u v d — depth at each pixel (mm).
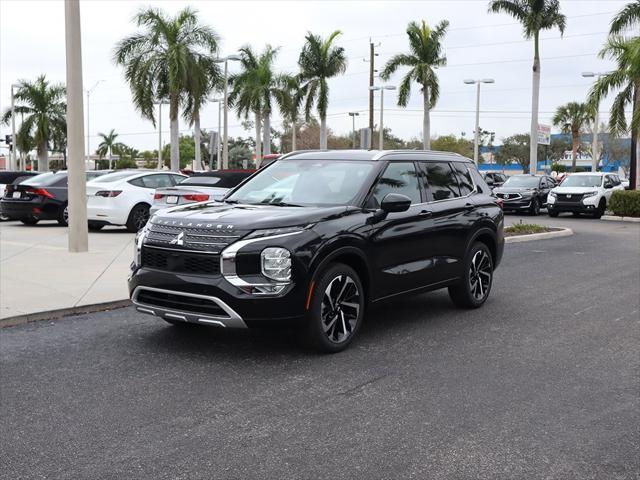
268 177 7137
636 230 20469
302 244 5660
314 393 5043
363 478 3678
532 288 9727
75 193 12180
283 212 5941
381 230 6441
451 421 4516
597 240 17031
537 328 7207
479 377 5477
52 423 4430
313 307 5781
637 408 4797
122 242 14273
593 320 7613
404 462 3879
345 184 6621
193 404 4797
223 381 5305
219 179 13516
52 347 6254
